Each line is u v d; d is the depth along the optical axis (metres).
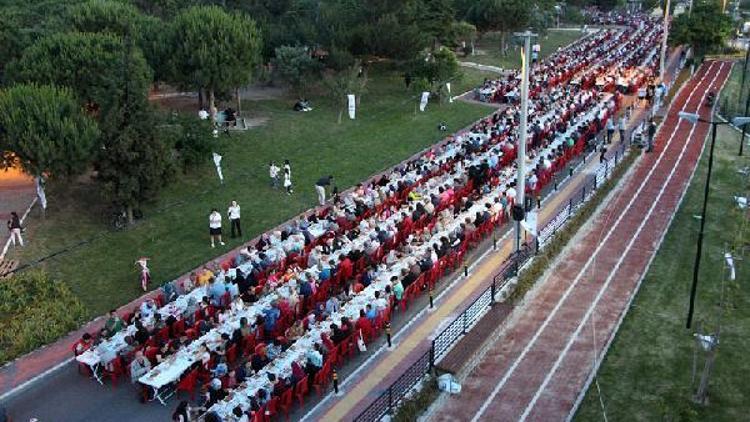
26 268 29.86
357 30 58.69
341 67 58.38
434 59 62.41
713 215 36.69
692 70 75.44
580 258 31.75
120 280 29.86
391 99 60.66
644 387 22.52
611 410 21.36
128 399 22.36
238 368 21.64
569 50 87.19
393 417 20.20
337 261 28.41
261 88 63.16
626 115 53.19
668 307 27.56
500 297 27.09
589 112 51.12
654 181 41.66
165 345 22.84
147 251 32.38
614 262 31.34
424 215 33.06
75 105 34.31
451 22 70.44
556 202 37.28
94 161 33.41
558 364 23.73
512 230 34.06
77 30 48.72
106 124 32.50
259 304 25.42
